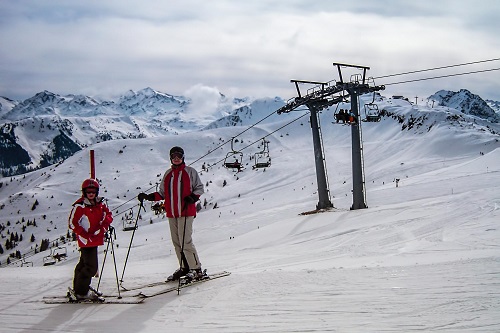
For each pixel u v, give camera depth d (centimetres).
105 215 737
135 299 709
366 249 1417
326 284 705
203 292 727
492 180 4147
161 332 556
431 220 1892
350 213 2923
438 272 728
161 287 784
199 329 554
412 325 504
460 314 524
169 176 816
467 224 1608
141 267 1278
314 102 3600
